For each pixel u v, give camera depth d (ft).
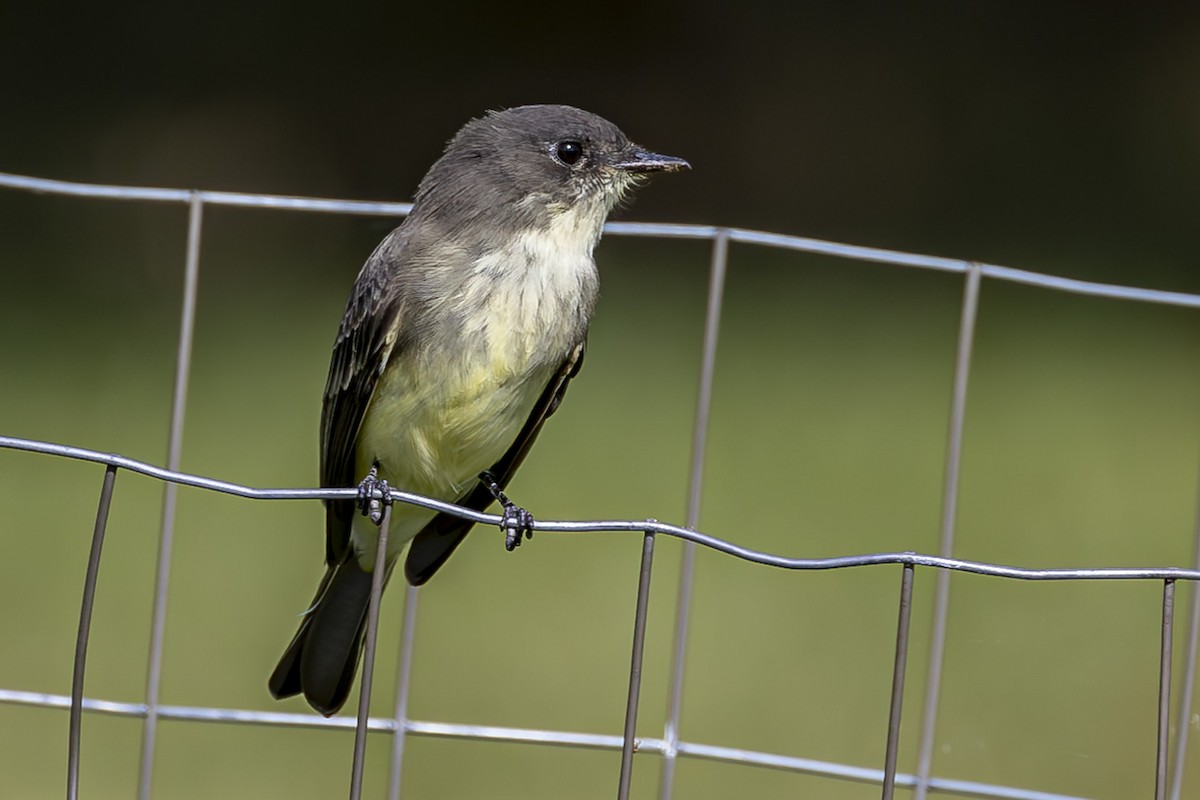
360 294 19.03
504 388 18.86
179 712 18.02
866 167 62.85
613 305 51.90
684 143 63.67
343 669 18.70
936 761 27.81
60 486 36.37
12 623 30.50
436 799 26.89
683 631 18.26
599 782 27.61
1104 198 61.57
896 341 50.26
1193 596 18.51
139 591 32.17
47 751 27.50
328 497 12.99
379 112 62.95
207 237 56.29
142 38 62.44
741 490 38.55
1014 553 35.58
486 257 18.85
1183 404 46.16
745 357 48.08
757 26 65.16
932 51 65.05
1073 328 52.39
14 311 48.78
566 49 64.64
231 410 41.98
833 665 30.83
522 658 30.71
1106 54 64.69
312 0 63.67
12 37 61.46
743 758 18.13
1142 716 29.04
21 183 18.17
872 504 38.14
